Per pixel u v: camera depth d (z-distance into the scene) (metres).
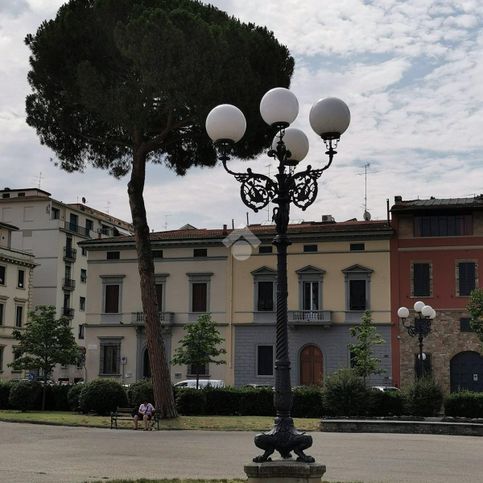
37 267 77.12
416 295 49.12
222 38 28.34
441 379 47.97
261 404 34.03
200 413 33.81
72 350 42.78
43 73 30.67
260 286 52.03
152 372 30.20
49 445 20.42
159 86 27.53
